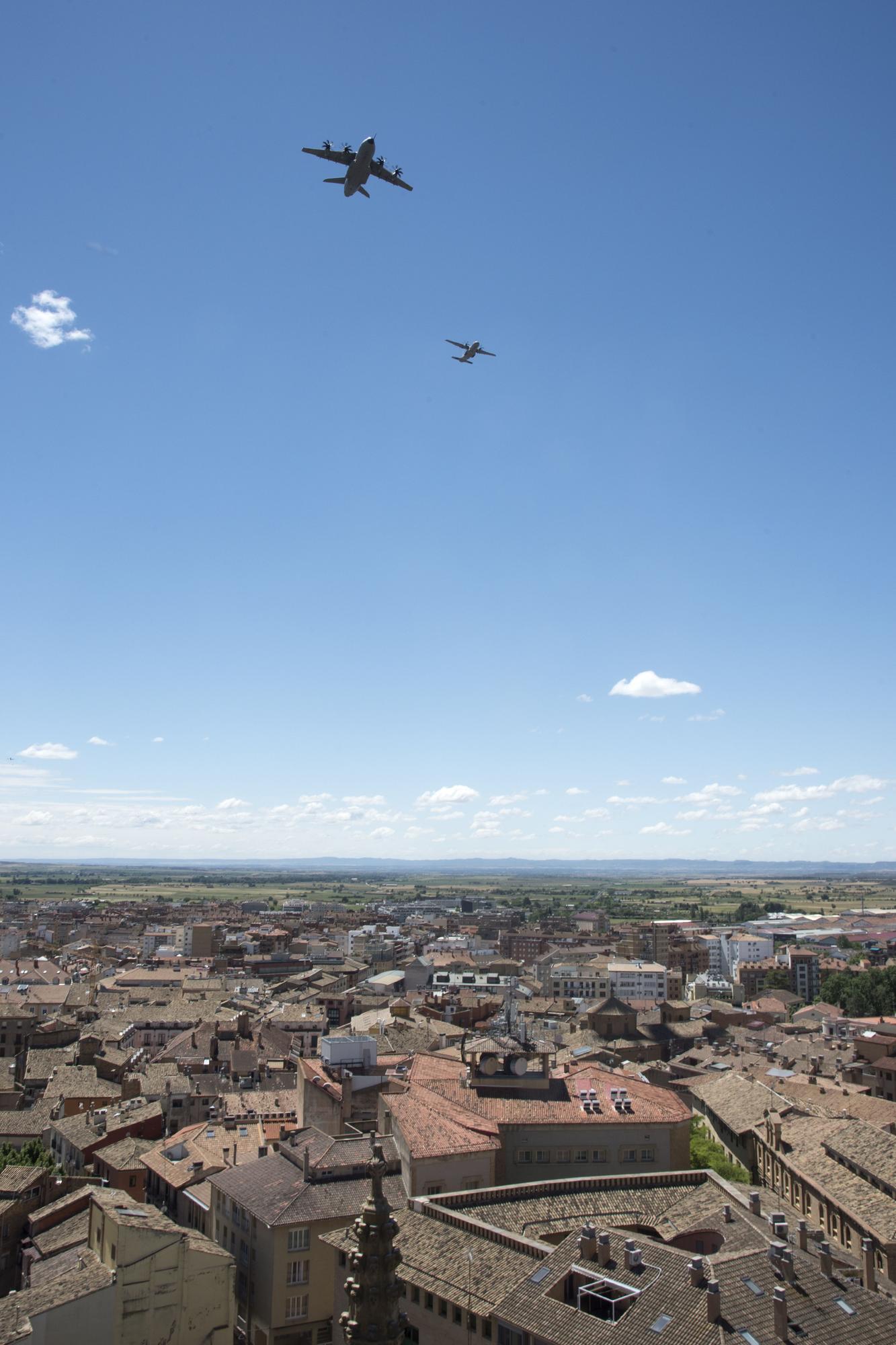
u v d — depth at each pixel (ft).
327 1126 409.90
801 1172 398.01
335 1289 285.84
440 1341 238.48
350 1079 414.00
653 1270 222.69
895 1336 207.21
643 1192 297.12
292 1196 314.14
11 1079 649.61
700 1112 597.52
